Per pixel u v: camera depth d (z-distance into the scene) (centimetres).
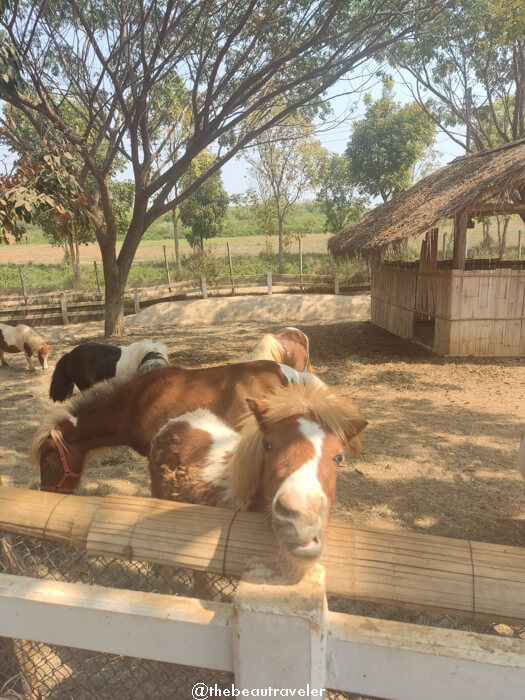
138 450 281
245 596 95
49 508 134
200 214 2447
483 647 94
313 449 141
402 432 559
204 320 1550
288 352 608
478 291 912
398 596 107
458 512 377
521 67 1414
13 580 120
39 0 824
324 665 99
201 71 947
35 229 4797
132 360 582
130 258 1252
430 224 834
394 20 862
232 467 174
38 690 181
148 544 121
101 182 1095
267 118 1373
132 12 874
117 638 112
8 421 634
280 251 2383
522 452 330
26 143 912
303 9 884
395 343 1095
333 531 116
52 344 1252
